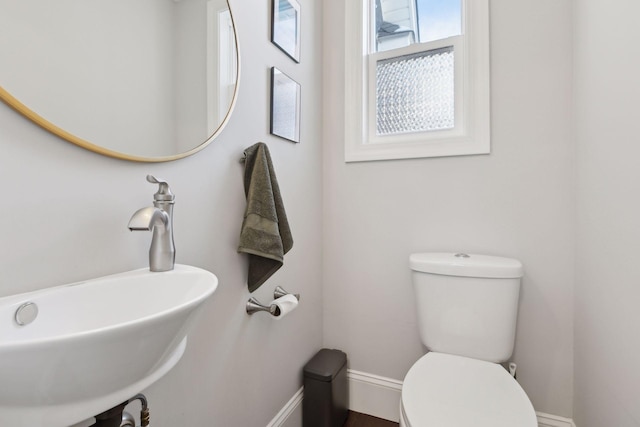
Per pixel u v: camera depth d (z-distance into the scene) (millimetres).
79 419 398
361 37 1549
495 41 1290
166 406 775
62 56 555
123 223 669
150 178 658
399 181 1465
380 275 1505
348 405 1547
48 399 381
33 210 522
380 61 1590
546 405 1225
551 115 1209
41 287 530
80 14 584
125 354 401
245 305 1054
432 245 1403
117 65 649
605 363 899
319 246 1590
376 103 1588
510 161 1269
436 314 1189
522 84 1248
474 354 1138
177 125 787
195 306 478
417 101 1516
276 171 1215
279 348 1253
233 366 1006
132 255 687
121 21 657
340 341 1589
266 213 987
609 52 865
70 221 574
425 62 1504
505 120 1274
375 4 1622
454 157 1360
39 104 522
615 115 832
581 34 1082
